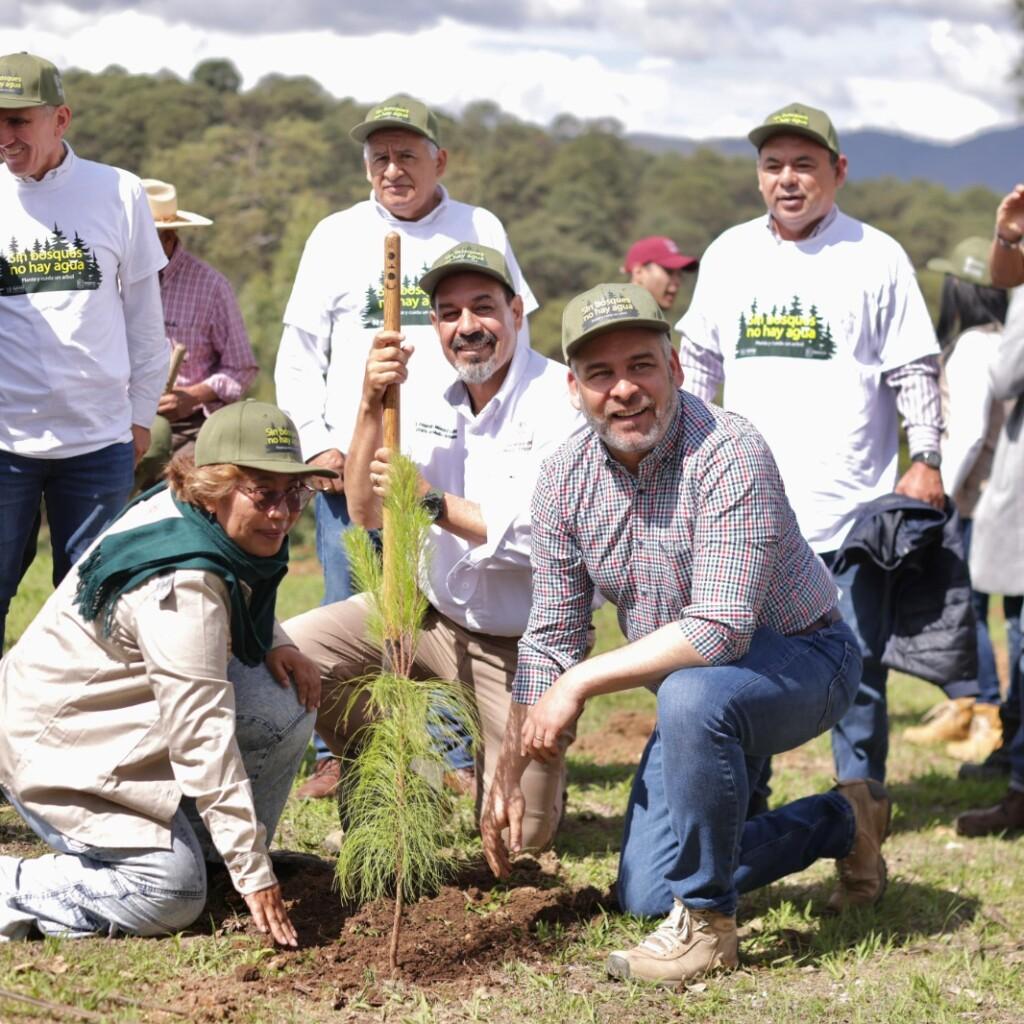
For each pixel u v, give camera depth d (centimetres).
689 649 375
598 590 415
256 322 2270
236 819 379
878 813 450
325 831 486
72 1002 349
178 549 375
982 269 679
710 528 374
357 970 378
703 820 381
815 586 402
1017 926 453
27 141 481
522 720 409
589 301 364
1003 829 564
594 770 636
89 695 386
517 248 9138
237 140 7131
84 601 380
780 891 479
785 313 531
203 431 381
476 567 461
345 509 551
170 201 652
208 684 377
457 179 9919
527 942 403
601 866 481
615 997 378
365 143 543
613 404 365
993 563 569
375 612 399
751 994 387
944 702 808
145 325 526
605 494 388
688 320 562
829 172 526
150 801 386
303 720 421
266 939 389
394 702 390
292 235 2334
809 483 529
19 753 391
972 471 708
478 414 471
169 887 384
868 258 528
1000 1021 380
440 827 414
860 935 436
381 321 545
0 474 500
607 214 10238
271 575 392
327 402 554
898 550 513
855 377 529
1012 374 553
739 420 381
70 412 500
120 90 7969
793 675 388
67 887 387
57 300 494
